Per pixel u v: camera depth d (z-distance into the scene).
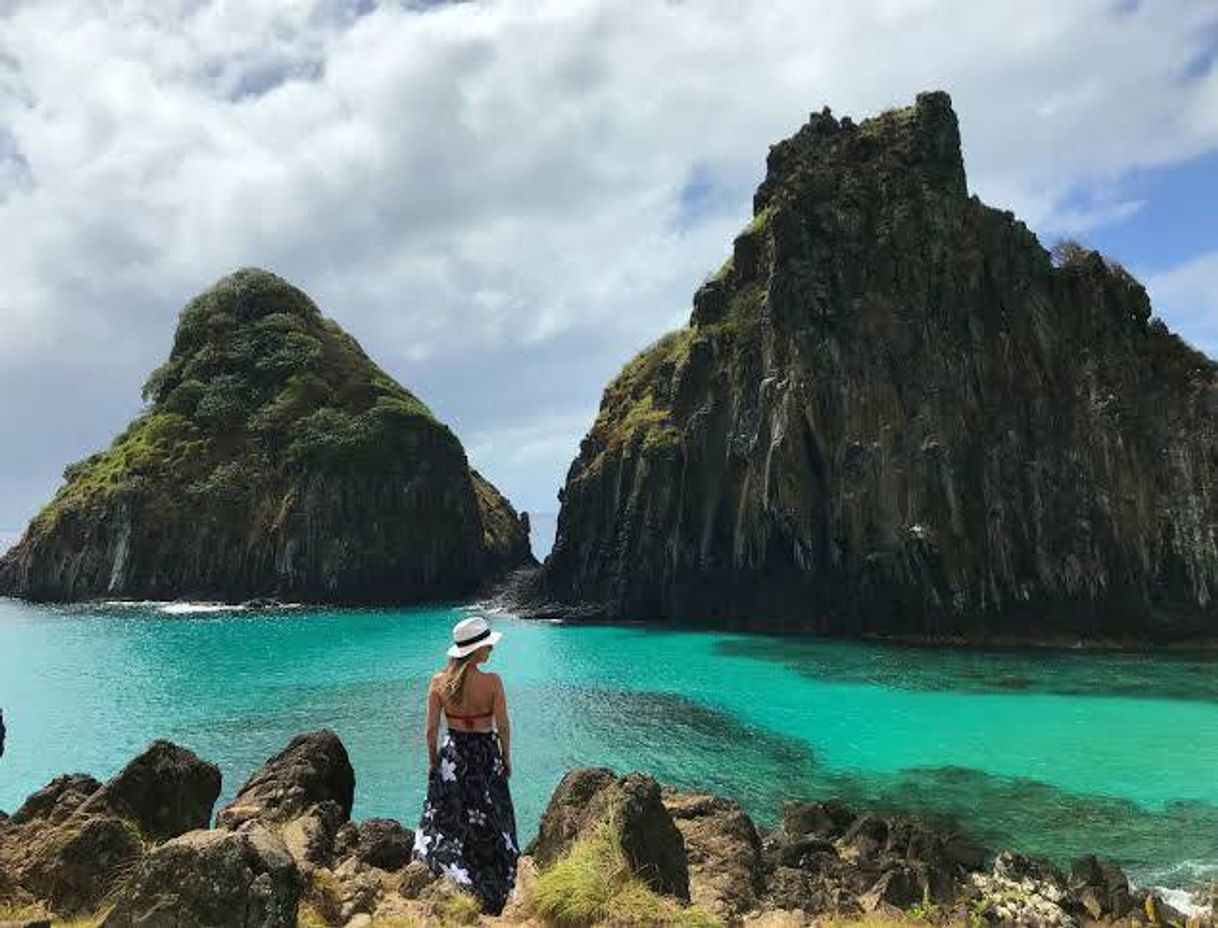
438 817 10.31
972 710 47.00
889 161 88.94
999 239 84.75
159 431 135.00
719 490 89.38
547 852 14.16
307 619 99.19
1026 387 80.56
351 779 21.55
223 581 123.00
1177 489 75.50
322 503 123.88
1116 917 21.45
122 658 68.50
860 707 48.06
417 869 12.09
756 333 90.38
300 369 141.62
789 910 16.03
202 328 149.88
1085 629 72.94
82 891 13.25
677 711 47.38
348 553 121.88
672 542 90.88
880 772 35.78
